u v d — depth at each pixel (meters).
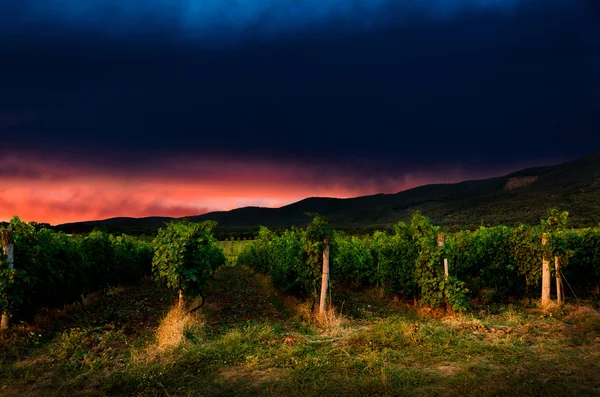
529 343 8.20
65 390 6.41
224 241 78.62
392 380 6.27
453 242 18.44
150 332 10.07
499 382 6.03
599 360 7.05
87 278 14.68
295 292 16.84
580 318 10.13
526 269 14.24
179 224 12.85
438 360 7.19
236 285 22.89
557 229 13.02
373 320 11.15
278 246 21.56
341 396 5.80
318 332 9.70
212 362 7.43
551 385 5.92
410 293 15.02
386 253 16.66
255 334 9.05
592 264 15.26
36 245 11.34
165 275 12.04
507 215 116.50
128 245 21.55
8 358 8.03
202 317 11.78
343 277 20.97
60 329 10.55
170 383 6.51
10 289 9.88
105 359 7.69
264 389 6.14
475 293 16.27
